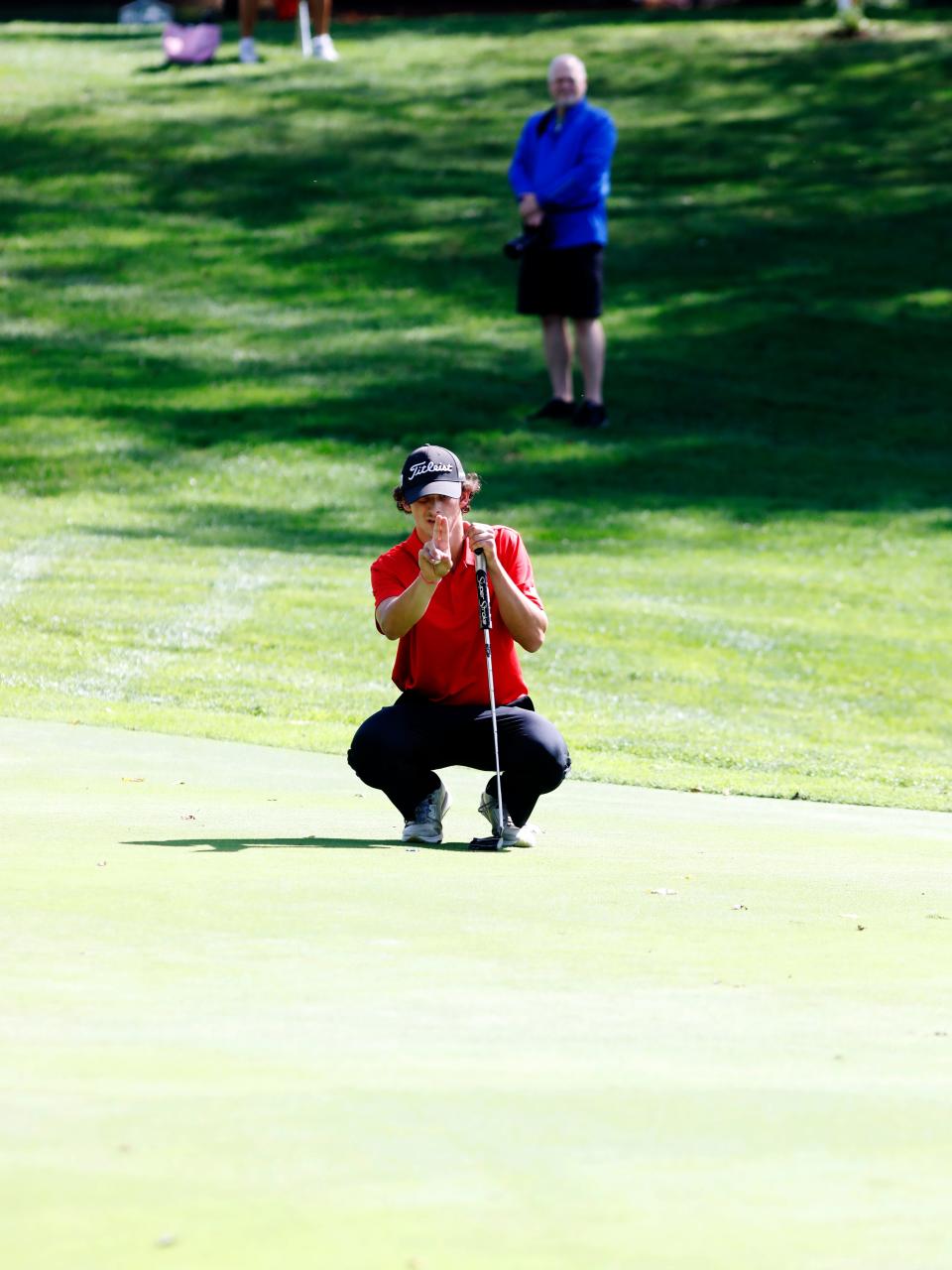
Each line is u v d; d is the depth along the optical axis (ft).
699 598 182.29
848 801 100.83
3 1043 32.22
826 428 265.54
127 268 324.60
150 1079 29.63
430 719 68.13
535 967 42.16
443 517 66.03
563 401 260.42
